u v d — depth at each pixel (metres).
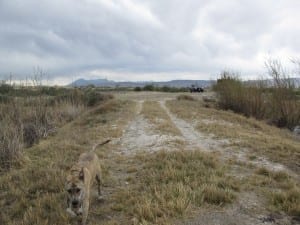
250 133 13.16
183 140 11.63
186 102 28.66
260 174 7.66
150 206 5.57
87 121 17.69
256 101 20.73
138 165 8.64
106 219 5.54
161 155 9.02
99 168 6.43
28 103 15.30
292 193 6.11
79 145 10.80
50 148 10.30
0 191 6.99
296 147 10.19
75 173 5.06
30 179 7.47
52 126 15.17
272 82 19.66
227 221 5.23
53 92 23.64
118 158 9.30
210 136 12.54
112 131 13.66
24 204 6.14
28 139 12.24
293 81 19.00
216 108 24.00
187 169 7.64
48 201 6.15
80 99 26.38
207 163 8.24
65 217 5.46
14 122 12.55
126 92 50.78
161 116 18.52
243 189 6.56
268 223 5.20
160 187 6.49
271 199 5.98
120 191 6.64
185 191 6.07
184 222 5.18
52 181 7.13
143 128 14.69
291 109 18.34
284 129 17.33
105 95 32.66
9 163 8.75
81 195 4.97
